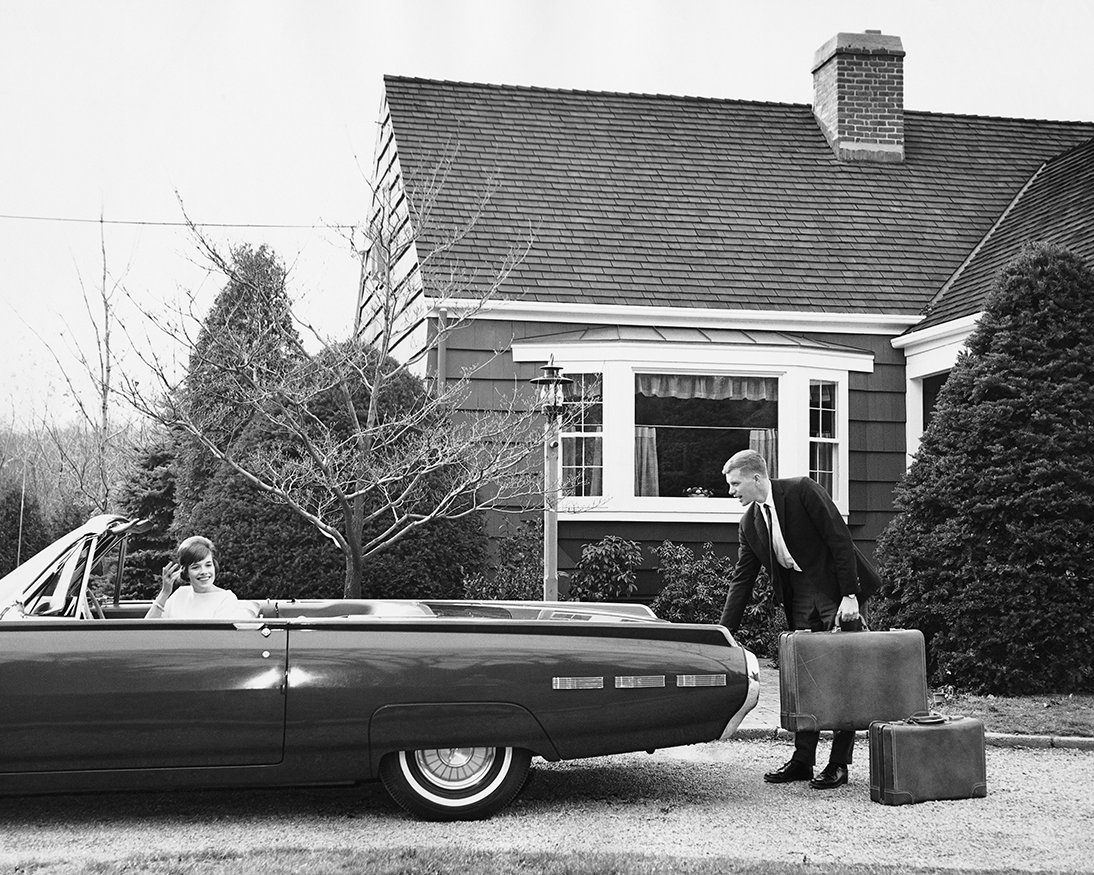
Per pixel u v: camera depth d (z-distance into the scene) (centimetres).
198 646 500
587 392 1238
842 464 1307
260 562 1032
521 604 666
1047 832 507
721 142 1585
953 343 1259
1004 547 884
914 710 582
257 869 427
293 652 506
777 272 1375
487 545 1195
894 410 1344
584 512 1180
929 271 1413
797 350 1268
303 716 503
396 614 655
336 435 1011
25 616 517
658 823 521
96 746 488
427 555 1066
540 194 1422
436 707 512
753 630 1140
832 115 1611
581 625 534
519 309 1259
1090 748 709
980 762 575
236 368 908
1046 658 865
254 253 1176
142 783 494
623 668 529
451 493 952
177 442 1395
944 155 1633
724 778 621
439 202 1371
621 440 1227
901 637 585
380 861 438
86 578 559
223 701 497
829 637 578
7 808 549
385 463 981
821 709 573
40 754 484
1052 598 865
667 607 1166
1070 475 881
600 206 1426
